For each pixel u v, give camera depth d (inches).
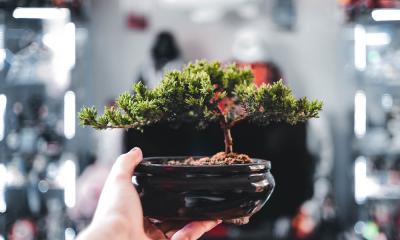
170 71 37.9
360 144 113.0
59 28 111.3
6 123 106.7
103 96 128.0
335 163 127.8
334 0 128.0
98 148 119.0
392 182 110.0
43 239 106.7
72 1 97.3
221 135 110.2
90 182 108.2
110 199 33.6
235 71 42.7
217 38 129.3
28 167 106.4
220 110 38.4
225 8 129.0
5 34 106.7
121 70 128.6
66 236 107.8
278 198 113.7
